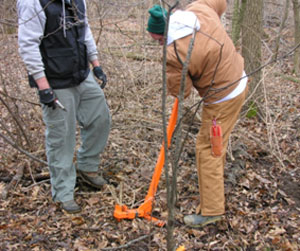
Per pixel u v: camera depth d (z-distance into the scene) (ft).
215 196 8.48
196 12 7.78
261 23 13.64
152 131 13.44
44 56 7.82
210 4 8.25
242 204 9.59
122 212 8.55
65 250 7.78
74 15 7.75
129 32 20.29
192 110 13.74
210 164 8.36
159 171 8.57
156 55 17.63
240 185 10.36
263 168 11.34
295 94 17.07
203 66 7.63
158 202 9.52
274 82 17.11
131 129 13.34
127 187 10.19
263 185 10.38
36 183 9.96
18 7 7.31
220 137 8.14
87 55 8.61
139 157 11.70
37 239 8.00
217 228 8.75
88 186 10.15
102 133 9.28
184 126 13.42
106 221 8.79
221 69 7.68
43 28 7.43
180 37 7.36
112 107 14.20
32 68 7.48
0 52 12.09
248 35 13.71
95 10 14.42
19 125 11.03
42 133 12.41
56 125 8.29
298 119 14.44
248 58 13.91
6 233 8.09
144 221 8.73
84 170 9.74
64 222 8.62
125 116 13.92
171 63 7.47
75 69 8.15
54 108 7.83
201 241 8.34
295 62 21.02
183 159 11.60
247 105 14.33
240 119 14.21
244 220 8.97
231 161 11.47
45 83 7.68
